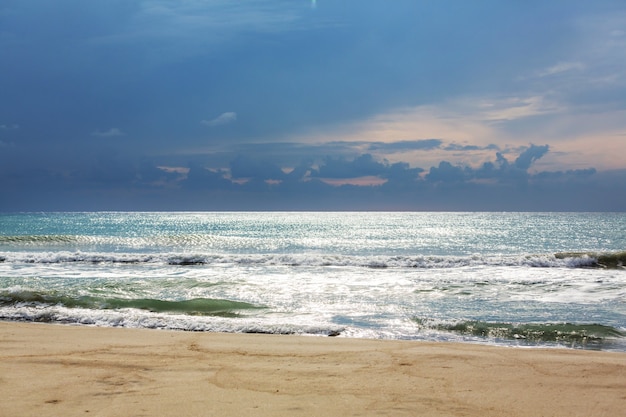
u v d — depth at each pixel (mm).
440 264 20469
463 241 43062
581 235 53594
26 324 8672
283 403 4414
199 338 7574
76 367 5656
